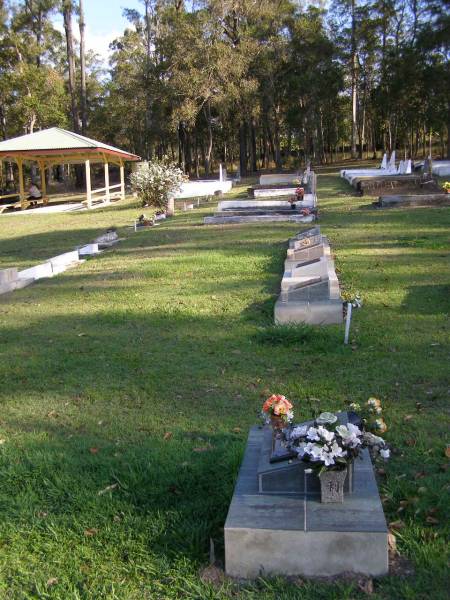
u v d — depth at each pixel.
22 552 3.32
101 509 3.62
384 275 9.66
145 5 50.91
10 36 44.47
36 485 4.00
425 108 50.44
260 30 45.09
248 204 19.66
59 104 47.56
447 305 7.81
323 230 14.78
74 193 43.31
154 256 12.96
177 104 43.31
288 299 7.73
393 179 23.78
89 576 3.09
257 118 50.78
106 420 5.05
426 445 4.22
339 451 3.04
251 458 3.62
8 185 53.16
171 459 4.17
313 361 6.15
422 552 3.05
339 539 2.89
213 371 6.04
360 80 58.00
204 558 3.15
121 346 7.08
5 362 6.77
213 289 9.55
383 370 5.75
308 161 46.06
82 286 10.68
